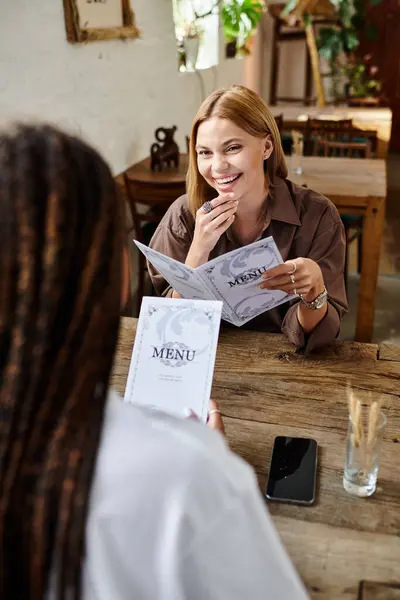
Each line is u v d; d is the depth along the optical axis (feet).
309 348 4.42
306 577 2.64
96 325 1.44
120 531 1.47
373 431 2.97
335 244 5.09
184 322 3.50
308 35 18.01
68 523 1.41
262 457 3.41
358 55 20.90
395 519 2.95
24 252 1.34
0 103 7.15
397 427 3.63
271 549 1.68
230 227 5.15
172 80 12.69
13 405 1.38
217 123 4.67
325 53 17.85
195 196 5.23
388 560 2.72
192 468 1.53
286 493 3.10
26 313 1.35
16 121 1.57
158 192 8.99
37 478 1.40
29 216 1.34
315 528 2.91
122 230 1.56
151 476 1.50
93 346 1.45
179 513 1.48
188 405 3.38
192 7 13.64
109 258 1.45
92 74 9.29
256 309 4.36
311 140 13.25
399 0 19.83
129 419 1.63
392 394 3.96
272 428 3.66
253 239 5.17
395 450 3.41
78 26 8.57
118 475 1.49
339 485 3.18
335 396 3.96
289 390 4.04
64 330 1.40
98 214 1.43
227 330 4.84
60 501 1.40
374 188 8.93
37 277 1.35
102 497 1.47
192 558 1.51
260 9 14.87
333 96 19.43
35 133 1.47
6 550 1.41
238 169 4.76
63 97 8.52
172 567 1.49
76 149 1.46
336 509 3.02
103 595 1.49
